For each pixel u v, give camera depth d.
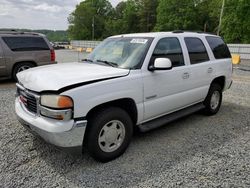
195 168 3.13
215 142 3.95
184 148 3.71
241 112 5.65
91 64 3.94
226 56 5.71
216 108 5.44
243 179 2.89
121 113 3.31
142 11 74.75
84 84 2.94
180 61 4.29
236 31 44.19
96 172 3.03
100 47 4.57
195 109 4.75
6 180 2.82
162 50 3.94
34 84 3.06
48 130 2.79
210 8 58.03
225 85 5.66
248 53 22.48
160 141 3.96
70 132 2.81
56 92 2.79
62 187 2.71
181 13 59.59
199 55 4.79
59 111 2.76
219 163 3.26
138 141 3.95
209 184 2.79
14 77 8.82
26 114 3.21
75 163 3.24
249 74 12.27
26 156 3.39
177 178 2.90
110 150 3.29
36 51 9.12
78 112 2.84
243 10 42.75
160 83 3.80
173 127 4.63
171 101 4.09
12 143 3.77
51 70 3.49
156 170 3.08
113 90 3.15
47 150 3.57
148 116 3.76
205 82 4.89
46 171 3.03
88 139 3.07
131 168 3.12
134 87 3.41
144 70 3.58
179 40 4.37
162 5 62.16
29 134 4.12
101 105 3.18
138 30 77.75
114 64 3.78
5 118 4.92
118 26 79.81
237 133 4.36
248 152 3.60
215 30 57.03
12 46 8.61
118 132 3.36
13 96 6.85
